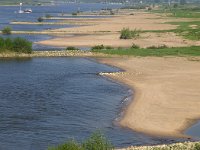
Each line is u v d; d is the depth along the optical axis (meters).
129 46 92.44
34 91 48.50
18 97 45.28
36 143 30.97
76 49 85.19
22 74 59.34
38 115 38.50
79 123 36.28
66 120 37.12
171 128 35.06
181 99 44.69
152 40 102.31
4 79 55.22
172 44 94.69
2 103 42.53
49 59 74.88
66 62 71.81
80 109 40.97
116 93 48.41
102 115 38.91
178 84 52.66
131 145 30.81
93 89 50.44
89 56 78.50
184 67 65.69
